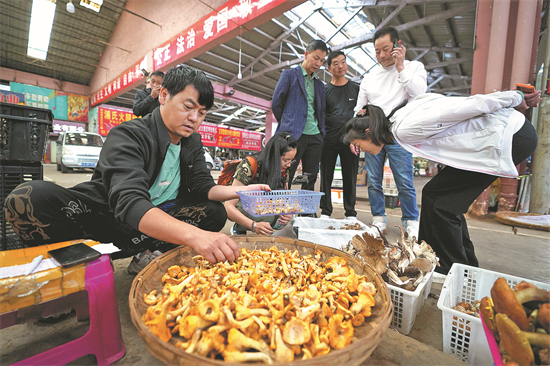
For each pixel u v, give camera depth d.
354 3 8.31
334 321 0.82
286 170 2.23
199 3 7.02
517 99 1.56
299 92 2.93
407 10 8.49
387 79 2.70
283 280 1.11
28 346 1.08
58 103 15.71
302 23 9.96
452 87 15.19
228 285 1.00
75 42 12.37
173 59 8.07
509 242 2.80
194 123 1.26
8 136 1.75
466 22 8.59
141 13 9.54
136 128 1.24
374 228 2.29
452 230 1.73
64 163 7.84
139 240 1.50
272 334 0.74
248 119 25.53
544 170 3.99
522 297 0.76
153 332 0.74
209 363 0.58
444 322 1.11
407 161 2.63
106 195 1.33
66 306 1.11
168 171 1.49
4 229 1.74
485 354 1.00
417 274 1.41
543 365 0.66
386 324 0.74
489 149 1.54
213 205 1.64
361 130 1.91
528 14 3.84
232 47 11.66
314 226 2.43
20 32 11.45
